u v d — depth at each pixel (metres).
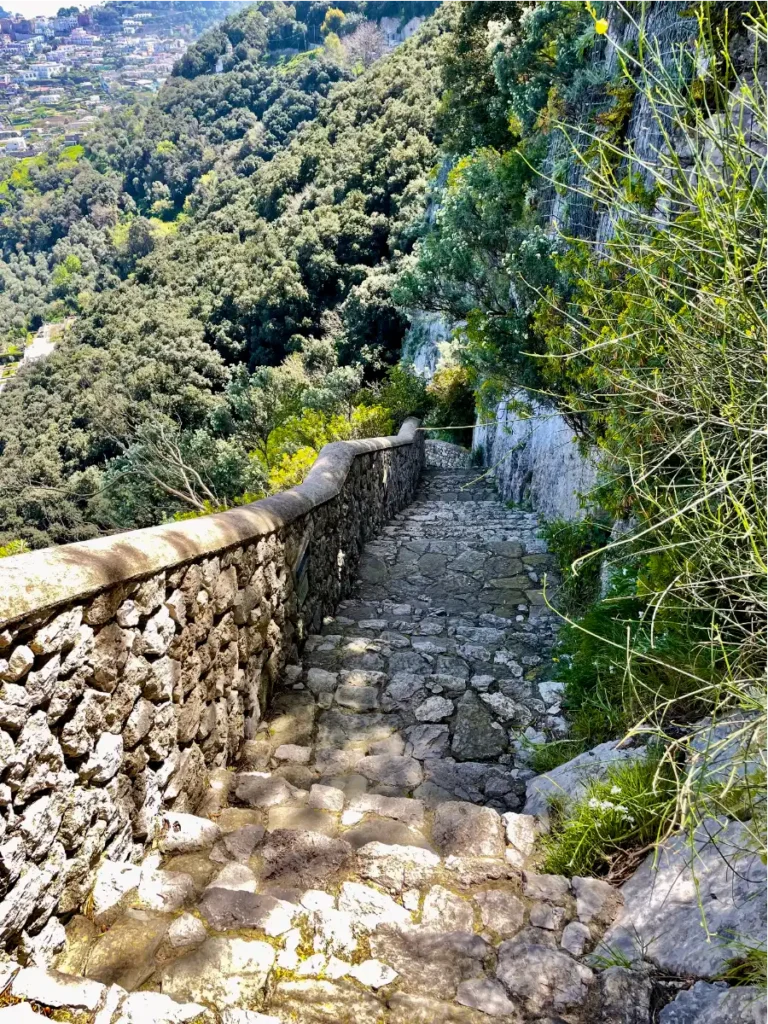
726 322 1.35
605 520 4.56
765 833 1.38
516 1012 1.38
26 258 101.12
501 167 7.52
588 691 3.01
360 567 6.01
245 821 2.20
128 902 1.62
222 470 14.23
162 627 1.98
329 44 95.75
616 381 2.00
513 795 2.60
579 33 8.04
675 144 2.50
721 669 2.08
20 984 1.18
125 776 1.79
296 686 3.40
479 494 11.12
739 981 1.30
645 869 1.80
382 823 2.20
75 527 31.19
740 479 1.23
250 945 1.48
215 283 44.97
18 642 1.34
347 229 38.50
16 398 46.03
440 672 3.66
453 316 7.55
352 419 12.27
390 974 1.48
